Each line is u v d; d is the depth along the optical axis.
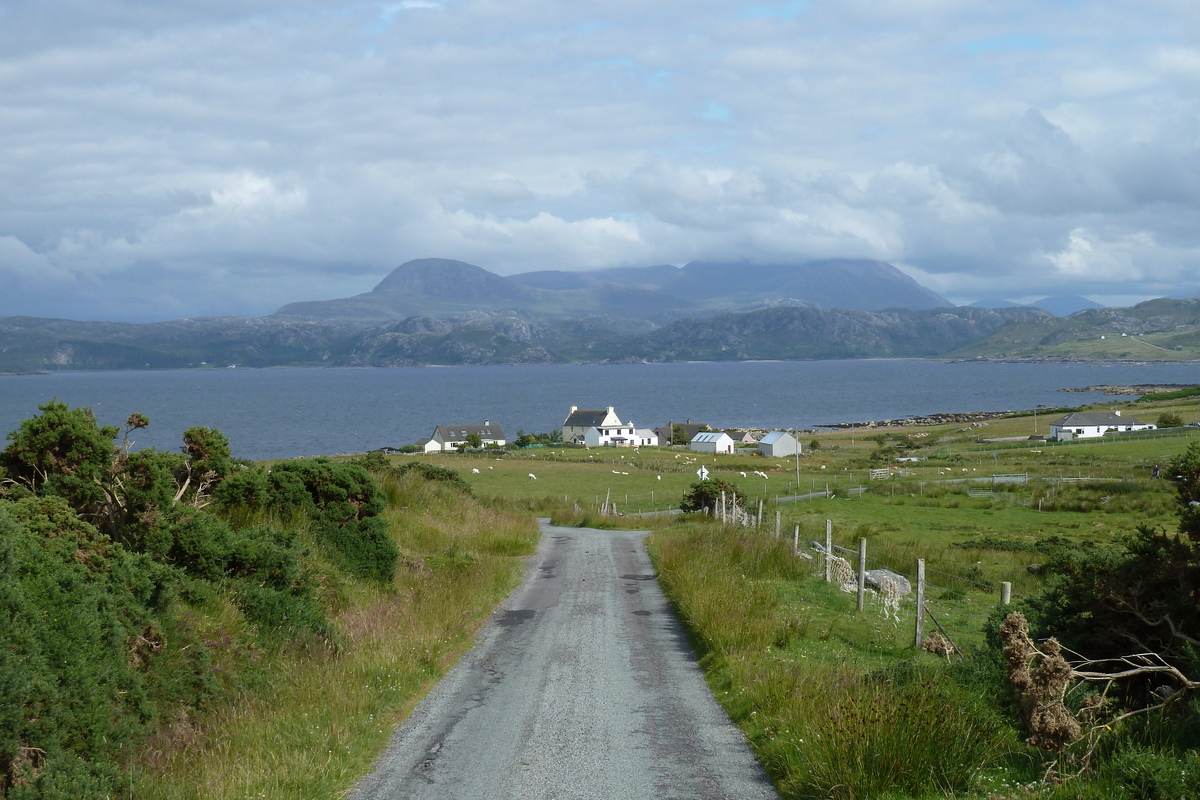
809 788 7.48
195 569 12.50
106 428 12.88
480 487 73.62
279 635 12.08
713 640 13.12
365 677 11.19
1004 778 7.38
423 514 28.22
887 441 133.88
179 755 8.58
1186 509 9.57
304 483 18.55
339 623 13.87
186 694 9.58
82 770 7.32
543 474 84.88
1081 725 7.55
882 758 7.42
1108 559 10.16
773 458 106.12
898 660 12.44
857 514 48.84
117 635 8.79
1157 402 157.75
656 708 10.45
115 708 8.31
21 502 9.80
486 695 11.15
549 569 23.66
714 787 7.90
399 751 9.05
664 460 101.12
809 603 17.25
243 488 17.39
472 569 20.34
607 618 16.41
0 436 133.25
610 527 41.38
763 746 8.80
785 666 11.35
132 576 9.91
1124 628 9.62
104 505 12.50
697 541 24.41
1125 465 71.69
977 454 96.38
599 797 7.70
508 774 8.31
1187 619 9.24
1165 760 6.60
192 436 17.36
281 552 13.56
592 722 9.92
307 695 10.24
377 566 17.89
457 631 14.60
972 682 9.82
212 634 10.73
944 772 7.27
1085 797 6.49
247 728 9.12
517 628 15.52
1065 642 10.11
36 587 8.23
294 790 7.66
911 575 23.84
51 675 7.65
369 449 139.75
